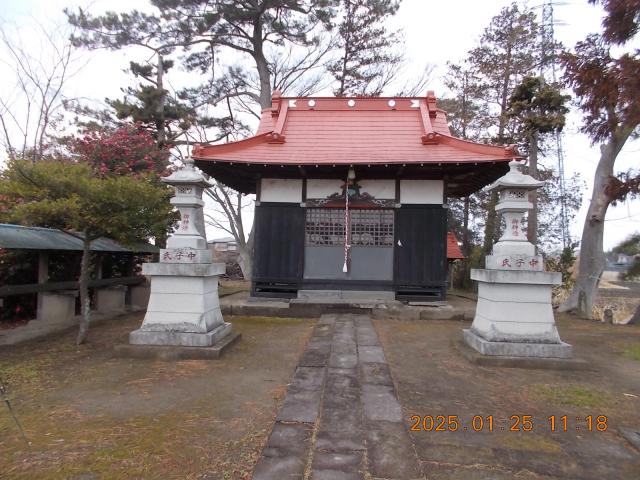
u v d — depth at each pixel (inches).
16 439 131.9
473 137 890.1
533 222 597.9
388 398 168.1
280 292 422.9
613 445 135.6
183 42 724.7
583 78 349.7
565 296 661.9
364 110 472.4
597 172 470.3
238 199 882.1
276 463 115.9
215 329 249.9
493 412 159.5
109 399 166.9
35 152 486.9
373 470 113.6
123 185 235.9
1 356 230.5
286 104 476.4
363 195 410.6
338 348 248.4
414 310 369.4
